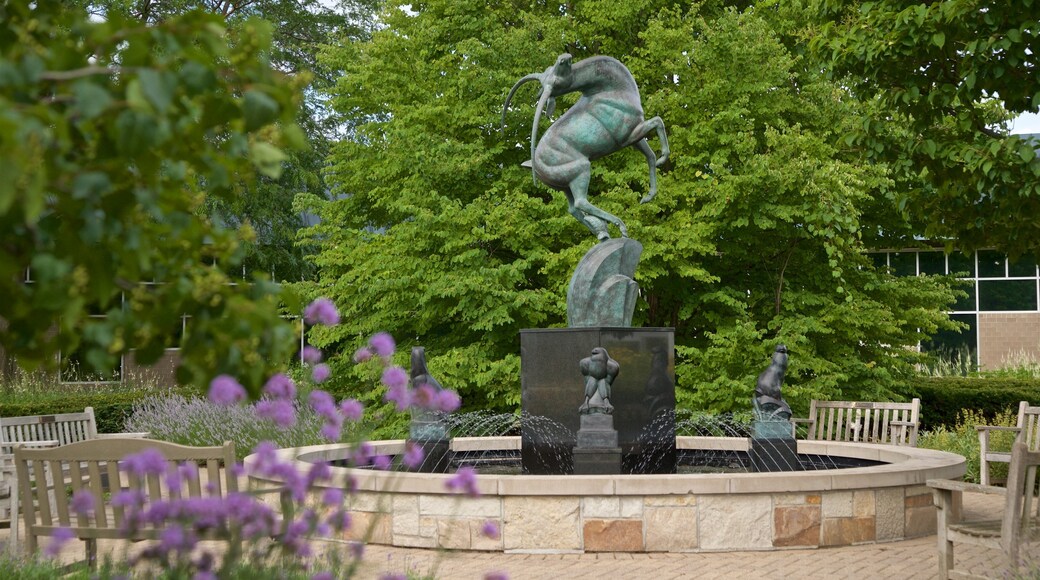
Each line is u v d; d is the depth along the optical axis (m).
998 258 27.14
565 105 15.70
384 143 16.38
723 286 15.99
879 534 7.25
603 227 8.93
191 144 1.84
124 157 1.73
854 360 14.84
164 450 4.67
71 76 1.59
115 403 16.97
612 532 6.80
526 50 15.71
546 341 8.60
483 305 14.26
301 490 2.78
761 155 13.73
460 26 16.61
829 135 15.37
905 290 15.49
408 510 7.04
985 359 27.16
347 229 16.56
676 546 6.82
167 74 1.61
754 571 6.20
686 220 14.18
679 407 13.81
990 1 6.96
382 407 14.44
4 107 1.38
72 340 1.98
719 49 14.66
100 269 1.80
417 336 16.33
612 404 8.35
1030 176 7.04
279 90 1.84
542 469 8.54
